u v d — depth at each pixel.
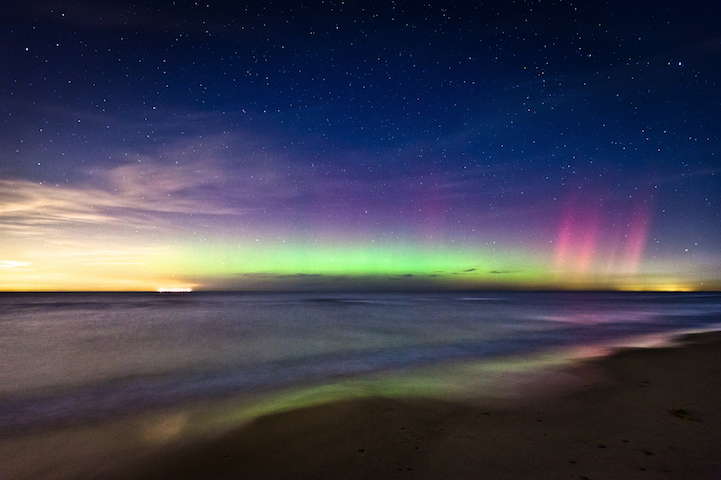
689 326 21.28
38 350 14.66
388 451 4.31
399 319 28.69
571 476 3.54
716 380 7.15
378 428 5.10
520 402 6.20
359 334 19.12
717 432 4.55
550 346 14.02
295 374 10.02
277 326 23.62
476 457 4.04
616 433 4.60
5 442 5.30
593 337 16.56
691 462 3.77
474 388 7.40
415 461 4.02
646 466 3.71
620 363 9.18
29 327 23.42
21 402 7.66
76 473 4.25
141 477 4.07
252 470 4.02
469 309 43.44
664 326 21.59
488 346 14.49
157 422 6.13
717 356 9.72
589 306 50.03
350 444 4.58
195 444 4.97
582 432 4.68
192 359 12.53
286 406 6.62
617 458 3.90
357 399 6.68
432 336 18.22
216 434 5.33
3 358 13.01
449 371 9.60
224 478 3.90
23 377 10.12
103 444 5.14
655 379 7.36
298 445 4.62
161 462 4.44
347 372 10.07
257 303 61.41
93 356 13.26
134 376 10.13
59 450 4.97
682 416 5.14
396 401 6.48
